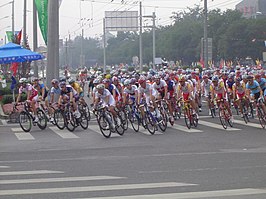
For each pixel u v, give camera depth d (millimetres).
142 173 30641
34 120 58812
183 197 23500
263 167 31828
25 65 114250
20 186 27047
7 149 45188
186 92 57938
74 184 27406
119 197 23781
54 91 59500
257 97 57812
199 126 59688
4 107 78062
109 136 51438
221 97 57688
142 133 54406
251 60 192125
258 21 180250
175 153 39594
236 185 26156
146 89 53781
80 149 43875
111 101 51812
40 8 84750
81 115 58938
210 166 32656
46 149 44594
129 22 166625
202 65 129375
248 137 49219
